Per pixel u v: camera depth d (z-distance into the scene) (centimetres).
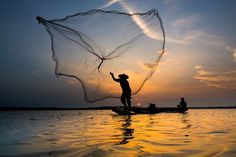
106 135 640
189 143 509
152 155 398
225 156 388
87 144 507
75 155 408
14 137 663
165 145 486
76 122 1129
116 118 1346
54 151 448
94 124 981
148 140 548
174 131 726
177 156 391
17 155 430
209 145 485
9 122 1230
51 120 1312
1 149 487
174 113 2000
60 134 695
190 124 977
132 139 564
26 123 1138
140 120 1184
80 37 737
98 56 776
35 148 486
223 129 786
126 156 393
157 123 1012
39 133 736
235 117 1538
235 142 520
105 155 400
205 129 786
